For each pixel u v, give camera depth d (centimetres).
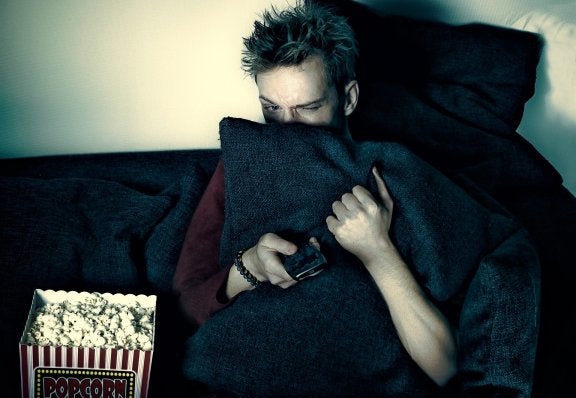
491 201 109
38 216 105
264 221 98
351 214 91
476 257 95
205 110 140
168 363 101
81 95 128
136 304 98
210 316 100
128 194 118
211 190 112
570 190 145
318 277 93
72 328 88
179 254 114
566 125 143
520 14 152
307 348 91
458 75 138
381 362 92
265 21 111
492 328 85
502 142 130
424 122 128
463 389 89
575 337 96
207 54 130
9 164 129
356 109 130
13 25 114
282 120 116
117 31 121
